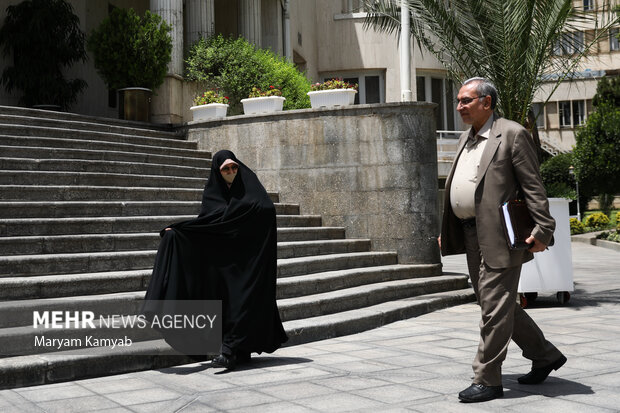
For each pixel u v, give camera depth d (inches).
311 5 1003.9
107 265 246.4
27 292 207.9
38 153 329.7
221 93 522.0
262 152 424.5
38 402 153.0
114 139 398.6
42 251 243.6
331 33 1028.5
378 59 1018.1
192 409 146.6
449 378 173.6
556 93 1825.8
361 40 1020.5
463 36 351.3
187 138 462.0
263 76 549.3
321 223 404.8
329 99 429.4
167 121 520.7
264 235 196.1
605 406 143.4
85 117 420.8
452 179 162.9
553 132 1833.2
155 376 182.2
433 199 390.0
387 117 390.9
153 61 490.6
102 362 181.8
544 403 146.5
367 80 1036.5
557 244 321.4
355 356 207.2
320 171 406.3
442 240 166.7
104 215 291.9
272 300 197.3
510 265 150.1
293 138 414.3
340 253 366.9
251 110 447.8
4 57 563.2
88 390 165.2
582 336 233.8
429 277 374.6
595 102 1496.1
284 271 294.5
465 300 345.4
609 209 1385.3
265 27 791.7
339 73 1036.5
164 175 377.7
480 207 153.7
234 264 192.9
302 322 244.4
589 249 853.8
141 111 486.0
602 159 1208.2
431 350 215.5
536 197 150.3
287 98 565.0
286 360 202.5
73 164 328.2
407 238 383.9
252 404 150.3
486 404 146.7
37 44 550.3
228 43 573.3
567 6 327.0
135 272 239.8
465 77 365.1
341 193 400.5
